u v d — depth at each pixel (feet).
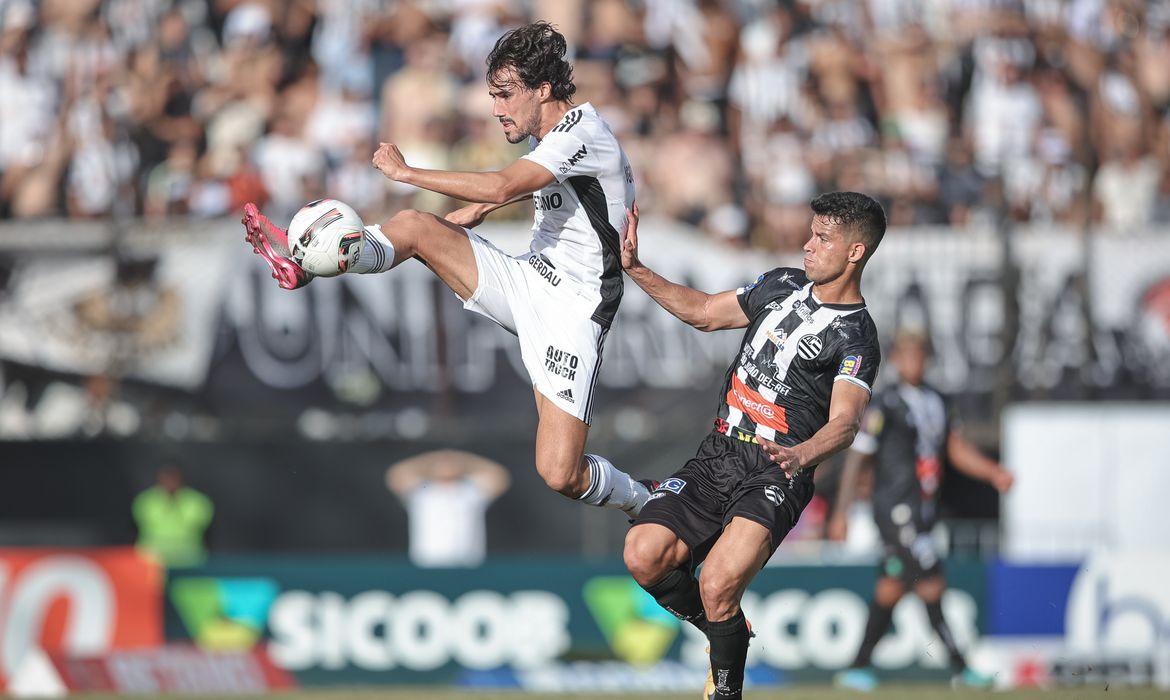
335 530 125.49
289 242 52.24
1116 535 119.34
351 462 125.90
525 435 126.82
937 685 97.66
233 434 125.29
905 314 128.98
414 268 128.36
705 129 148.97
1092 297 131.95
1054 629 103.19
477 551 126.00
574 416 57.21
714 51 154.30
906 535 91.30
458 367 127.95
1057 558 117.08
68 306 128.57
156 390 128.06
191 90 145.79
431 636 99.50
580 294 57.16
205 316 128.16
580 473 58.59
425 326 127.95
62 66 145.07
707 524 57.26
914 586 92.22
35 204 138.21
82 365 128.26
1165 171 155.84
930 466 91.86
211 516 124.26
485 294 56.39
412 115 145.69
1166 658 103.96
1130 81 160.97
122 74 145.28
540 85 56.39
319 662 98.17
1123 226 142.41
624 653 100.48
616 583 101.19
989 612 102.73
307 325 127.65
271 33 149.07
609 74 151.33
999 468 92.63
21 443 124.06
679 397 127.54
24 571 95.04
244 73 147.33
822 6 158.30
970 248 129.80
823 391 57.98
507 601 100.22
